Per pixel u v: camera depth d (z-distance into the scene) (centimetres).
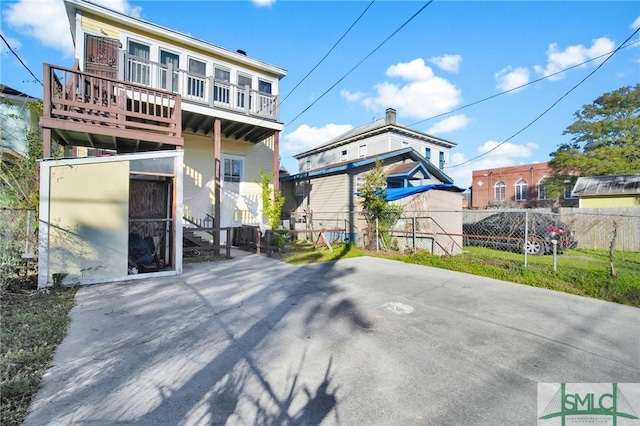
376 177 1041
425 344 324
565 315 415
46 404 216
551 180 2695
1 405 211
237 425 197
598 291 509
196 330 359
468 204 3816
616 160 2227
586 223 1210
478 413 212
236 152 1332
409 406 219
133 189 809
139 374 260
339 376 259
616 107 2336
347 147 2456
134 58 931
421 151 2373
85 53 934
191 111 982
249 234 1062
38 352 288
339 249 1043
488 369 273
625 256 946
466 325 379
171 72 962
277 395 231
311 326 374
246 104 1105
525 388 244
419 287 562
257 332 354
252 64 1281
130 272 636
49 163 541
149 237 822
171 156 661
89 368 268
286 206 1755
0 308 410
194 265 775
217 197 1005
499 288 557
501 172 3259
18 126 923
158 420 201
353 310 434
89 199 573
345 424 199
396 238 1041
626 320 397
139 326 369
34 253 602
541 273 619
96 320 387
